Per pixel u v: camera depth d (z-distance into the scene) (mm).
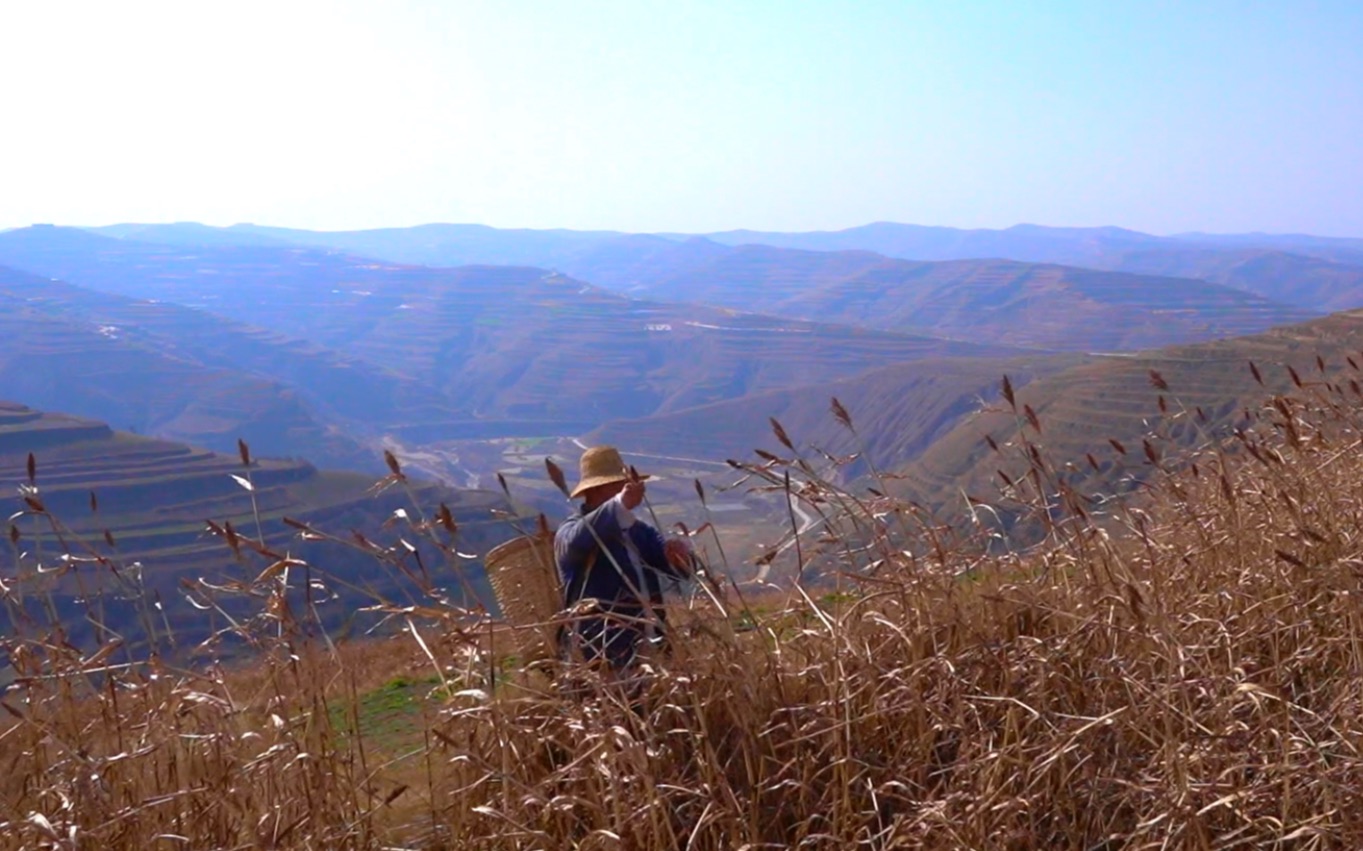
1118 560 5164
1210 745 4152
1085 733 4352
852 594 5383
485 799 4398
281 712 4453
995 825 4047
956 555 5227
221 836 4309
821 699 4668
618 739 4035
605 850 3926
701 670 4574
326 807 4293
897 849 4043
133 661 4641
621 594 5098
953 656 4789
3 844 4000
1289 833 3934
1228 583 5340
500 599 5191
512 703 4539
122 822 4082
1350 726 4301
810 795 4359
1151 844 3855
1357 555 5262
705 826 4156
